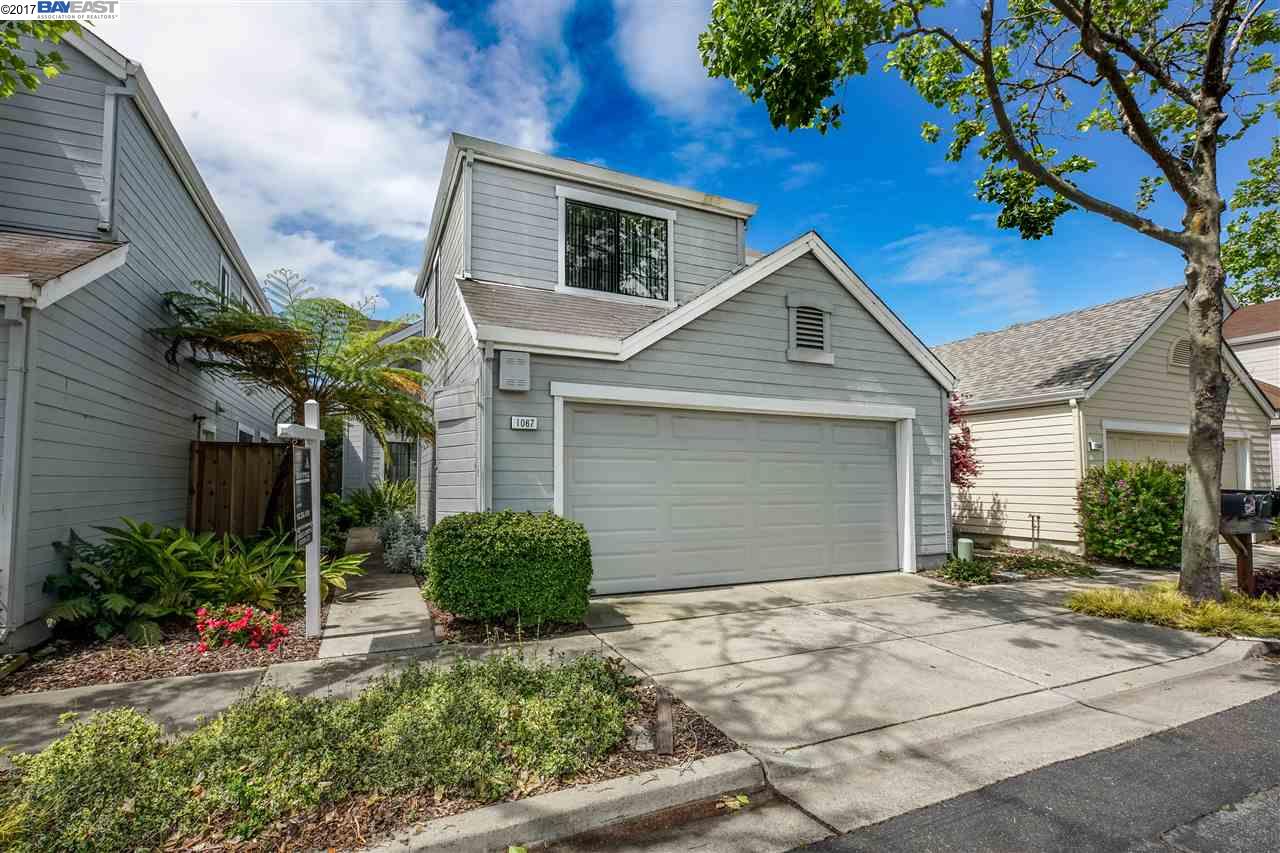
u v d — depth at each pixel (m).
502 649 4.91
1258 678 4.75
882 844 2.59
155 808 2.37
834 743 3.45
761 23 6.40
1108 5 7.32
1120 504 9.61
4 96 5.48
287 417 10.19
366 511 15.12
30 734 3.36
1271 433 14.28
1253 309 19.78
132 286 7.14
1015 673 4.64
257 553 6.80
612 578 7.05
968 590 7.67
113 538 5.57
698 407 7.55
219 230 10.71
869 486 8.82
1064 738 3.64
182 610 5.39
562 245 9.46
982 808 2.88
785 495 8.17
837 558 8.48
